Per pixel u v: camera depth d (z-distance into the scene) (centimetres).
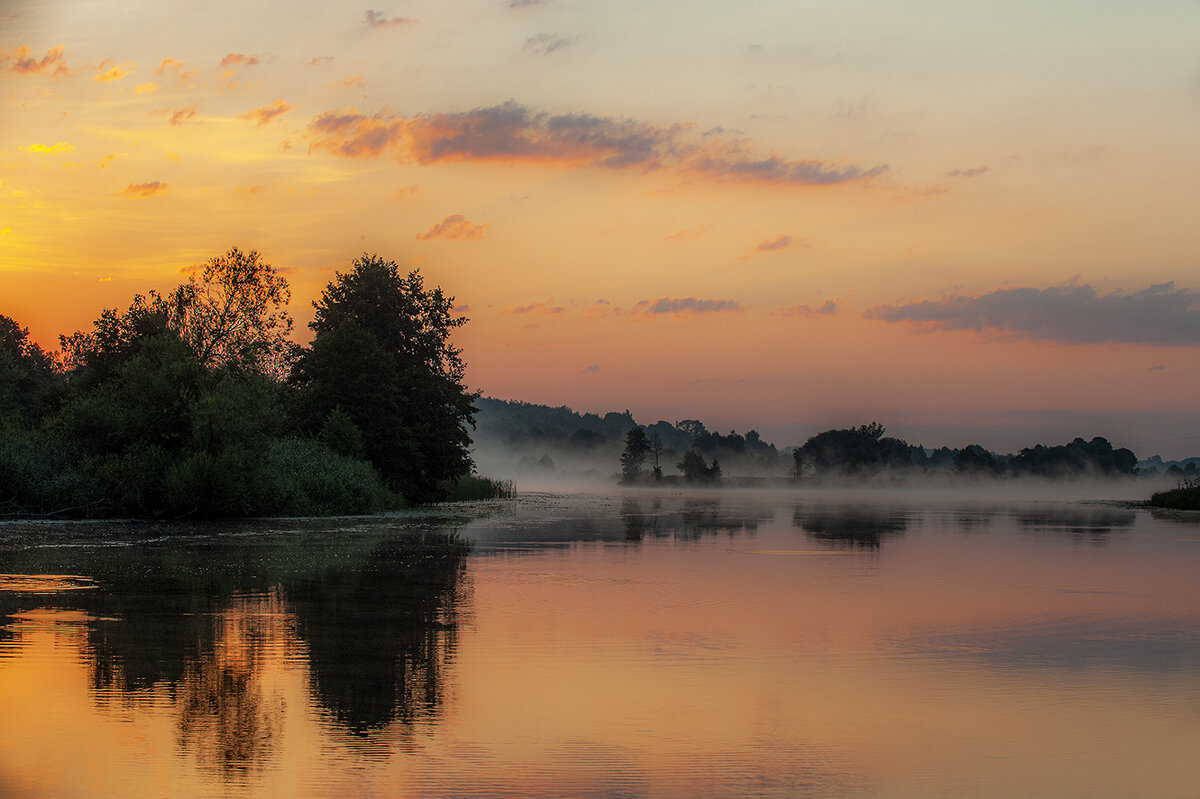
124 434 5628
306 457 6550
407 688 1605
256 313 8694
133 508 5491
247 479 5706
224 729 1359
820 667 1811
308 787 1143
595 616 2325
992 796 1155
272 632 2052
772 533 5203
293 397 7431
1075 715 1502
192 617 2220
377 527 5253
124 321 7494
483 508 7962
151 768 1198
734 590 2831
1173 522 6675
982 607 2567
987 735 1394
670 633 2119
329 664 1764
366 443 7419
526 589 2778
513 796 1127
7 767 1195
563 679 1686
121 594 2561
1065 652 1972
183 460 5534
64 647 1872
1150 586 3041
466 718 1440
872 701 1572
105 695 1526
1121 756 1309
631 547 4212
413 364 7938
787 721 1452
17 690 1551
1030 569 3519
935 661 1875
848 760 1280
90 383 7269
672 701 1554
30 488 5291
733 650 1948
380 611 2345
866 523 6288
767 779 1202
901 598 2717
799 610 2472
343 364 7450
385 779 1176
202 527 5038
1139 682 1717
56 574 2958
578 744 1327
